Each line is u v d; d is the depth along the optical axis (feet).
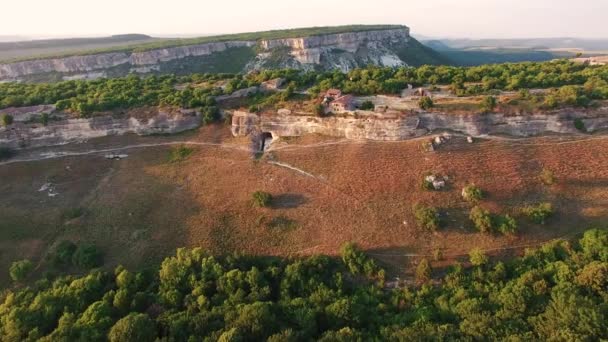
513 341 162.50
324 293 204.13
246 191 281.13
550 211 234.79
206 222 261.44
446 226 239.71
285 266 226.79
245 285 209.87
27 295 209.26
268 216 260.42
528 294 187.83
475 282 206.49
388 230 242.58
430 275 214.69
